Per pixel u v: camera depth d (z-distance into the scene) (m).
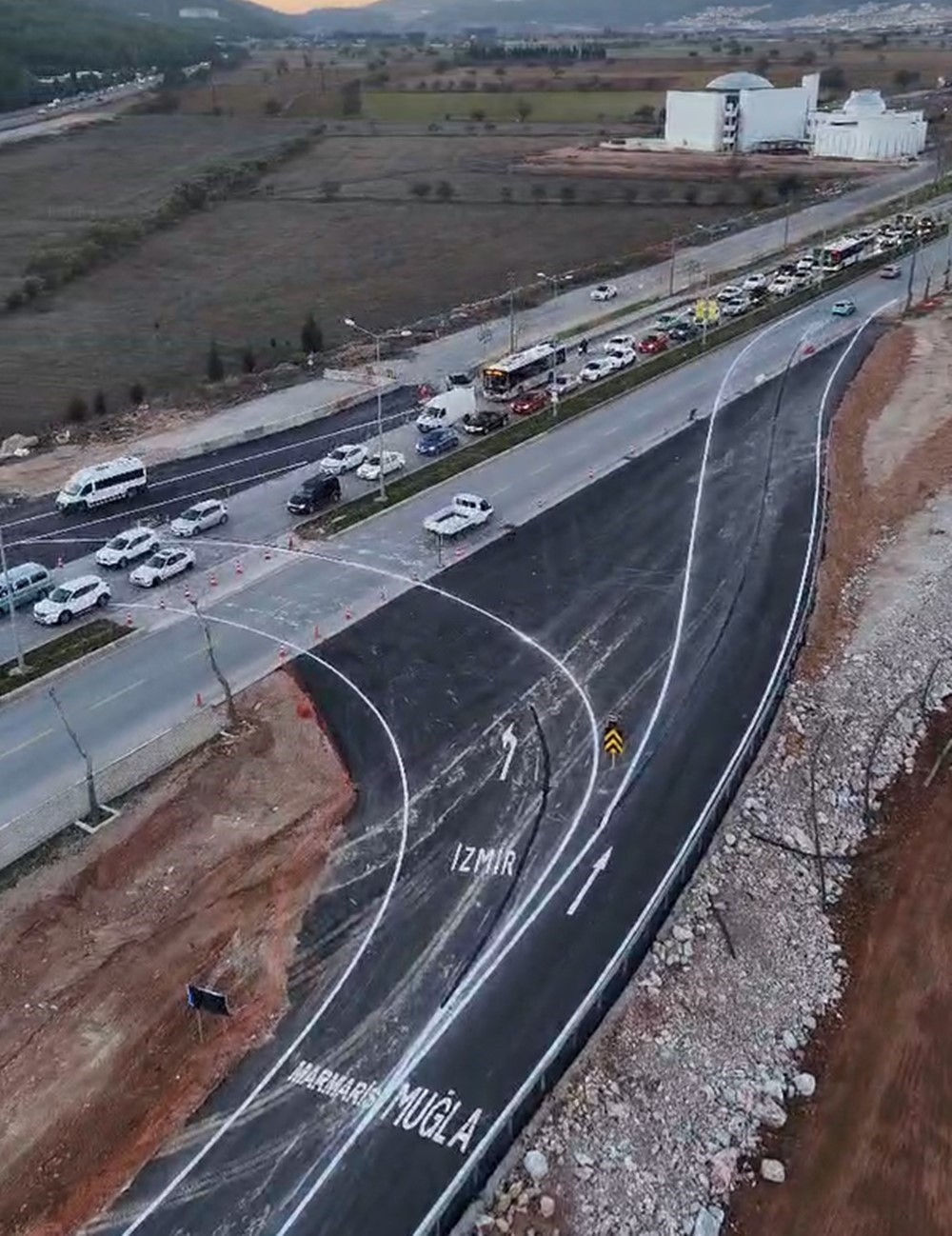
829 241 154.12
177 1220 34.72
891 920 49.59
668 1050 41.38
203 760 54.50
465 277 147.50
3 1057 40.09
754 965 45.56
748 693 59.19
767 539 75.75
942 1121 41.38
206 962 43.78
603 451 90.12
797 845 51.97
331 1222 34.47
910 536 79.06
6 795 51.94
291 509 79.50
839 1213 38.19
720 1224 37.25
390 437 93.44
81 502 80.06
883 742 59.72
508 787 52.34
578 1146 37.72
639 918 45.03
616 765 53.75
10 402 106.81
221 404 101.12
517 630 64.94
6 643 64.31
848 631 67.62
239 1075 39.16
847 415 97.38
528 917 45.19
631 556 73.44
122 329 130.75
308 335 116.00
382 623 65.81
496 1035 40.28
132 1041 40.66
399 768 53.72
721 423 95.50
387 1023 40.84
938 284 135.88
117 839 49.47
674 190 193.12
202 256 163.50
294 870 47.78
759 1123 40.53
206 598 68.94
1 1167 36.47
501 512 79.81
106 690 59.97
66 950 44.31
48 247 164.50
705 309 115.38
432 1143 36.69
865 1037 44.34
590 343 116.44
